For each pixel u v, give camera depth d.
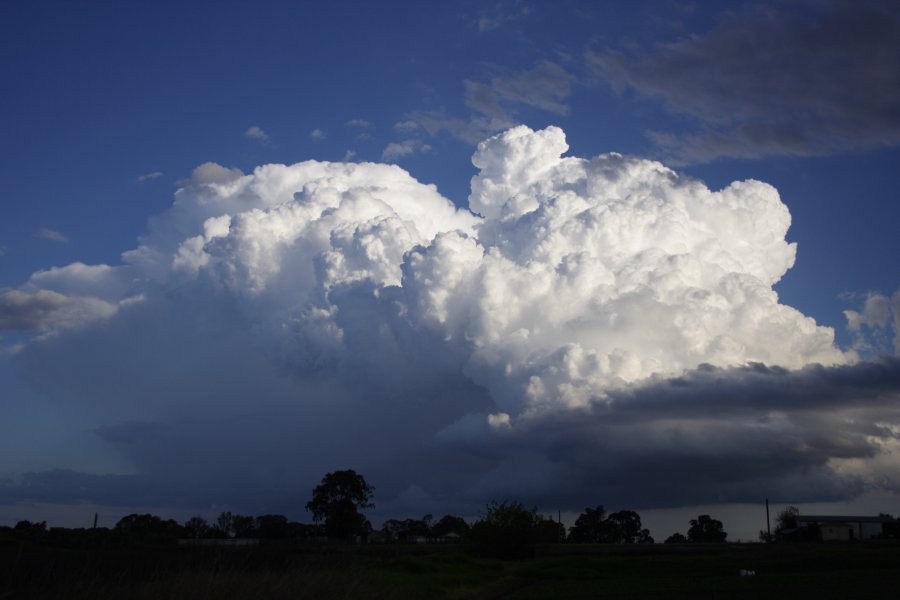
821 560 62.56
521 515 81.88
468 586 47.41
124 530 43.56
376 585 33.50
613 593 44.59
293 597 27.22
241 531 86.12
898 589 42.84
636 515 177.88
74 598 24.73
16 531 38.94
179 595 25.38
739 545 114.62
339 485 100.25
